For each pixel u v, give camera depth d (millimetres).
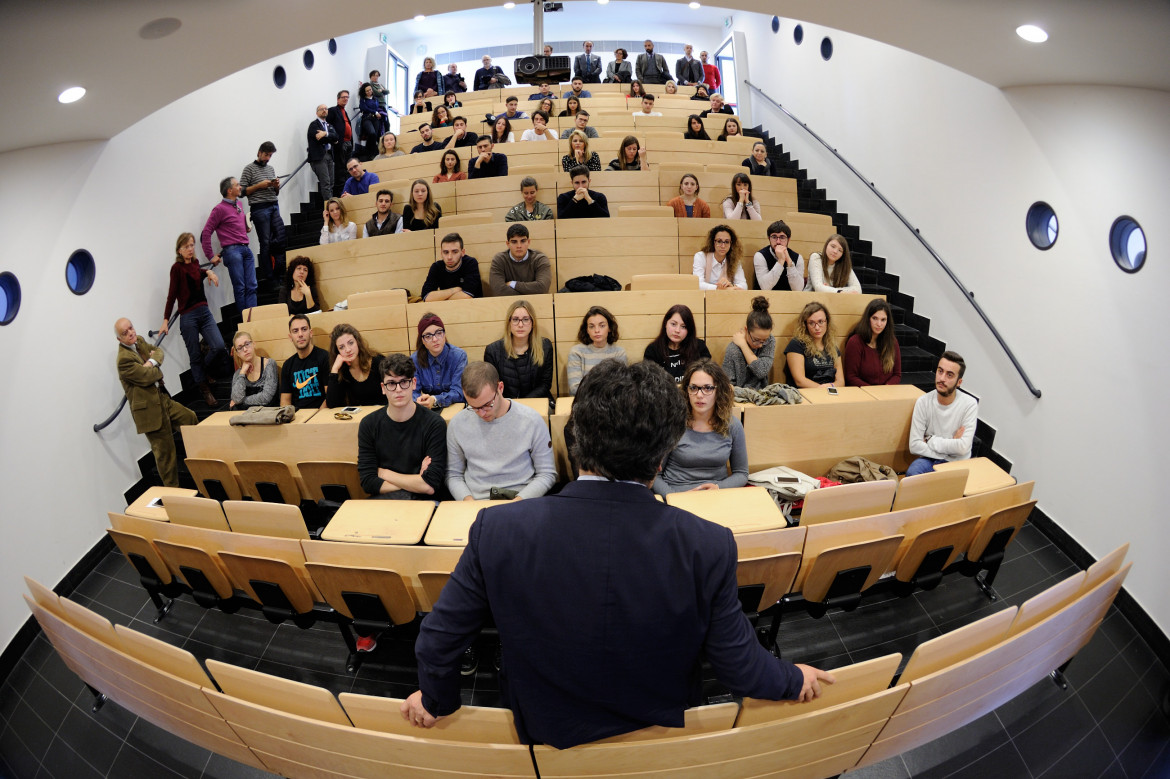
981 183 4660
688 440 3025
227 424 3541
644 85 9680
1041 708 2691
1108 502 3506
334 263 5062
